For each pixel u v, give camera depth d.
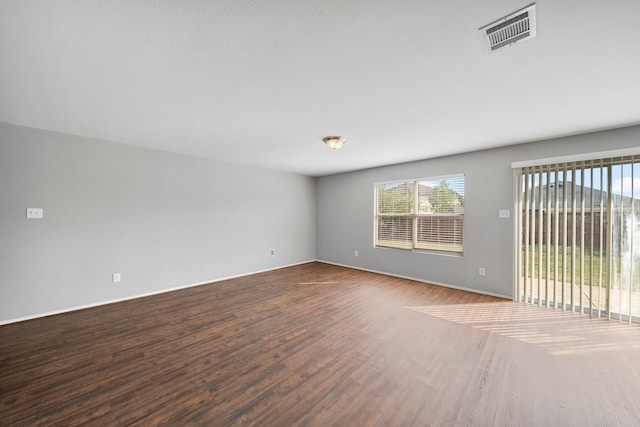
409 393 1.76
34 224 3.00
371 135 3.19
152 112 2.52
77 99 2.22
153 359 2.16
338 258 6.06
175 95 2.14
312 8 1.21
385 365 2.08
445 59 1.62
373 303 3.51
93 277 3.41
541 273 3.40
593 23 1.29
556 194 3.27
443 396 1.73
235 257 4.98
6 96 2.16
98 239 3.45
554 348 2.34
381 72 1.78
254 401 1.68
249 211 5.21
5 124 2.83
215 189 4.68
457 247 4.22
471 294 3.89
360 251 5.61
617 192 2.90
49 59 1.62
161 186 4.02
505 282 3.71
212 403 1.66
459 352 2.28
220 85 1.97
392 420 1.53
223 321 2.93
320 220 6.47
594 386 1.83
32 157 2.99
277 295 3.86
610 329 2.70
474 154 3.97
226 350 2.30
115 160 3.58
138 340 2.48
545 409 1.62
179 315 3.10
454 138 3.31
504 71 1.76
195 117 2.64
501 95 2.12
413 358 2.18
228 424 1.50
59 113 2.55
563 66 1.69
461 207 4.17
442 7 1.20
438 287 4.27
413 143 3.54
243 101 2.26
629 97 2.13
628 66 1.68
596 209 3.03
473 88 2.00
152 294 3.91
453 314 3.13
